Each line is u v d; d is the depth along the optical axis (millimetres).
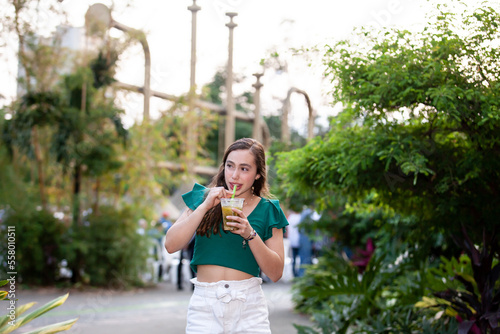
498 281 4359
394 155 3617
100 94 10164
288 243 12961
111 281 10461
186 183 11328
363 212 5348
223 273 2752
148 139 10805
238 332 2676
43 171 11281
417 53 3539
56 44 9703
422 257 4809
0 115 10008
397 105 3676
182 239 2703
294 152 4543
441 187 3797
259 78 10703
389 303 5594
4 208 9805
